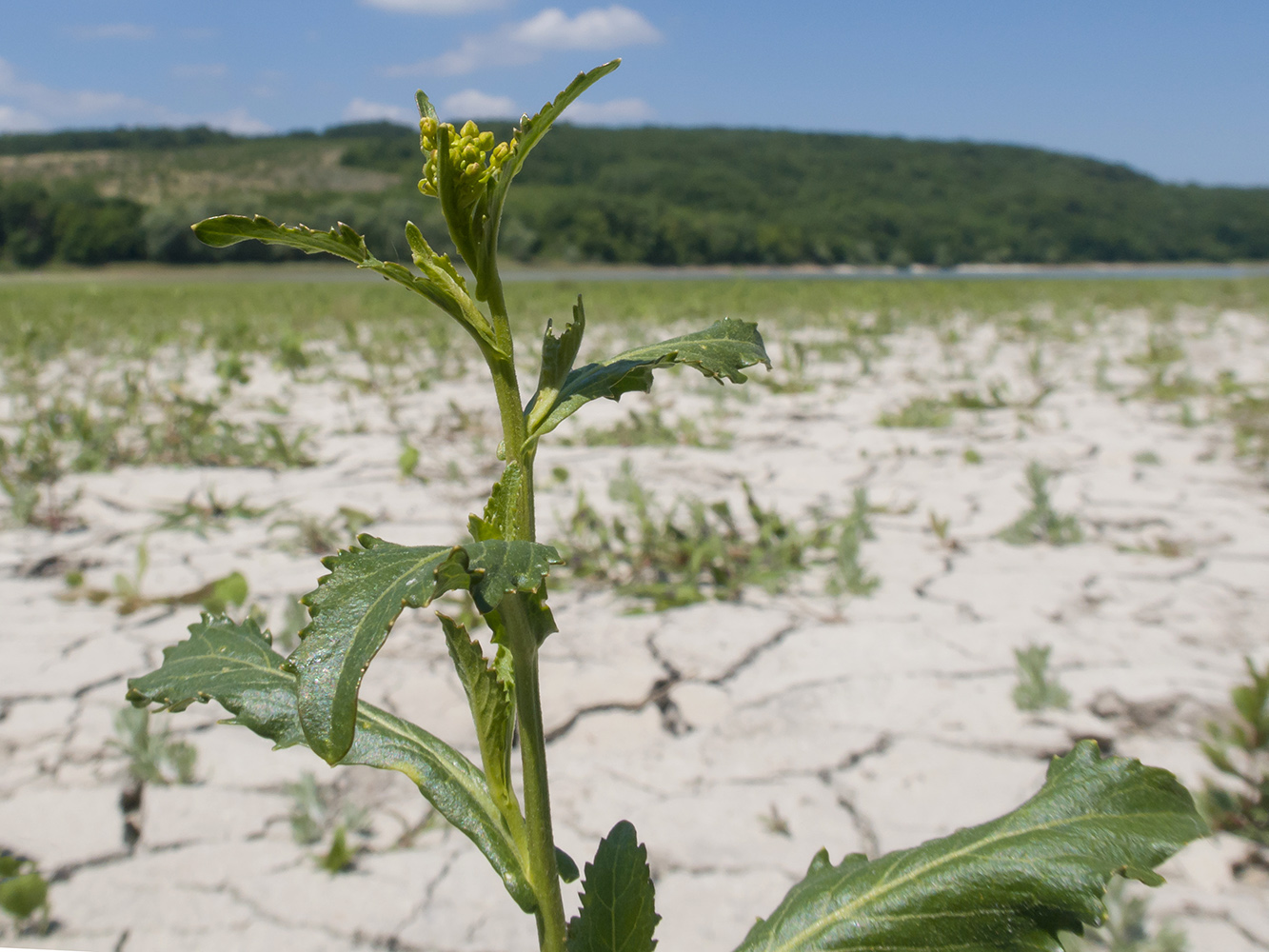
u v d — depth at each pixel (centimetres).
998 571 391
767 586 367
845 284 2491
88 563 402
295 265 5088
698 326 1323
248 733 267
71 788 241
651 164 7956
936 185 8256
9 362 909
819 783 243
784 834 223
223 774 247
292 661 69
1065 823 94
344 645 68
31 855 215
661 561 396
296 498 494
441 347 1009
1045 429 650
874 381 858
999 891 92
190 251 5022
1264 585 372
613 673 302
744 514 465
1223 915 190
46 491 495
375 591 71
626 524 444
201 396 750
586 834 223
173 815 230
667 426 665
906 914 95
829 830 224
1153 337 996
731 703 284
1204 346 1089
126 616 346
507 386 91
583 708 281
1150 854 88
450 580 74
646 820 229
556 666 306
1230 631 329
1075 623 338
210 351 1070
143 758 246
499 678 94
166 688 104
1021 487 496
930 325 1362
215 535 437
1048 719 271
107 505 479
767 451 598
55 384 791
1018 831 95
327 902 201
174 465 557
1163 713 271
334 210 4322
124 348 993
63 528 442
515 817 95
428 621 340
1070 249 6906
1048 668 301
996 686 291
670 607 354
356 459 576
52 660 310
